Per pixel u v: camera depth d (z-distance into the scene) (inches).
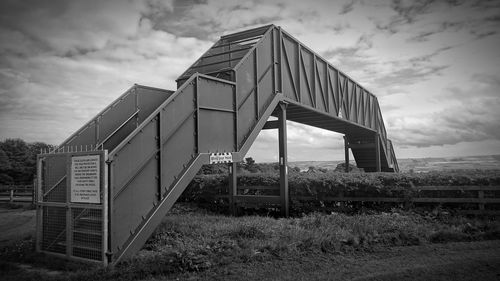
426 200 464.1
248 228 356.5
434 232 355.3
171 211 572.1
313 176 557.3
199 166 397.7
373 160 1208.8
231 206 586.2
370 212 487.8
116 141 413.7
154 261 274.7
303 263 273.7
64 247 311.1
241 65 498.9
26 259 310.2
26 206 806.5
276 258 286.0
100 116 398.3
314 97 700.0
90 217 293.3
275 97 566.3
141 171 323.9
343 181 517.3
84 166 296.4
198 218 488.7
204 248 293.7
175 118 370.9
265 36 561.6
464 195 453.7
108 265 272.8
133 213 311.1
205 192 641.0
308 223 402.0
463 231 366.6
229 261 275.1
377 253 301.1
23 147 2028.8
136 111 439.8
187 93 391.5
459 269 248.4
